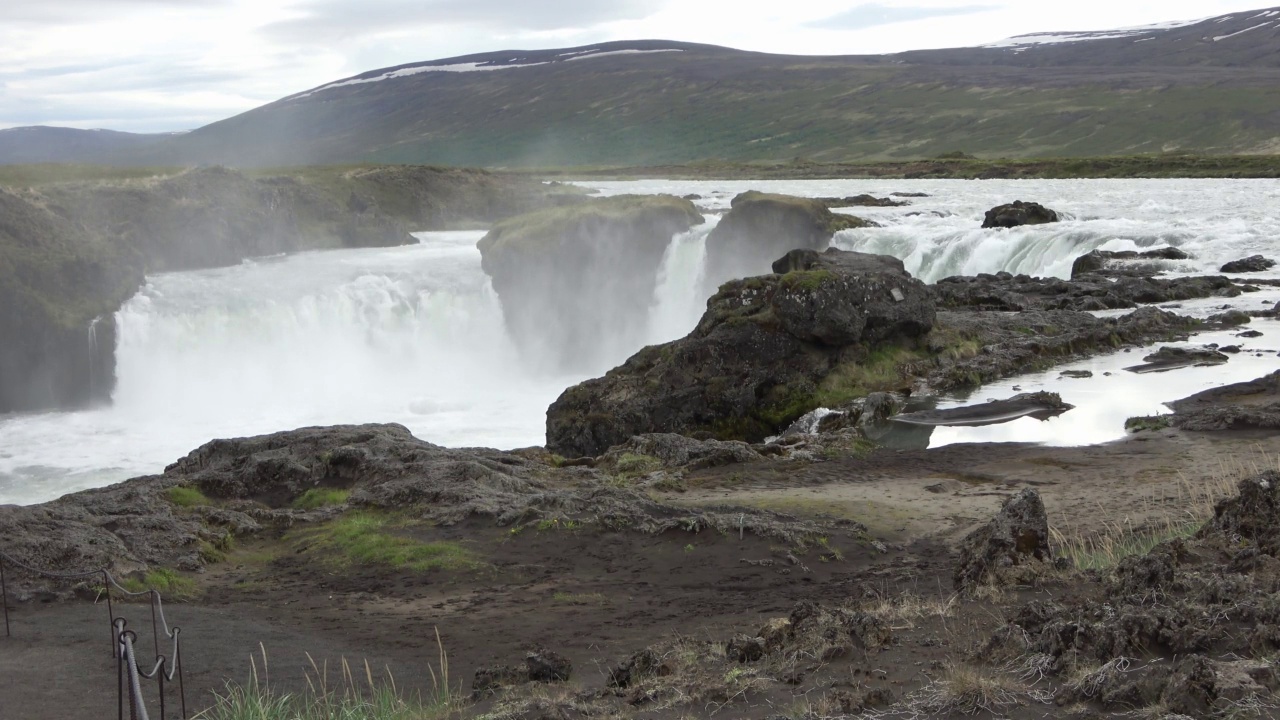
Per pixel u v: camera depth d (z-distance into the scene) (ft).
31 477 108.47
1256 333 110.83
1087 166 335.06
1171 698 21.99
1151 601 28.66
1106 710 22.68
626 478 72.08
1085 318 116.78
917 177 385.50
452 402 134.72
